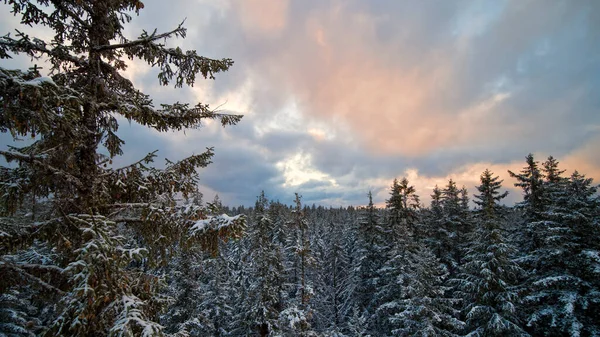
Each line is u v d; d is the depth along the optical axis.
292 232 36.12
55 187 5.06
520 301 16.94
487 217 18.92
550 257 17.31
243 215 5.70
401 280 20.91
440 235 27.70
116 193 6.04
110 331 4.20
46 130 4.08
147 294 5.84
